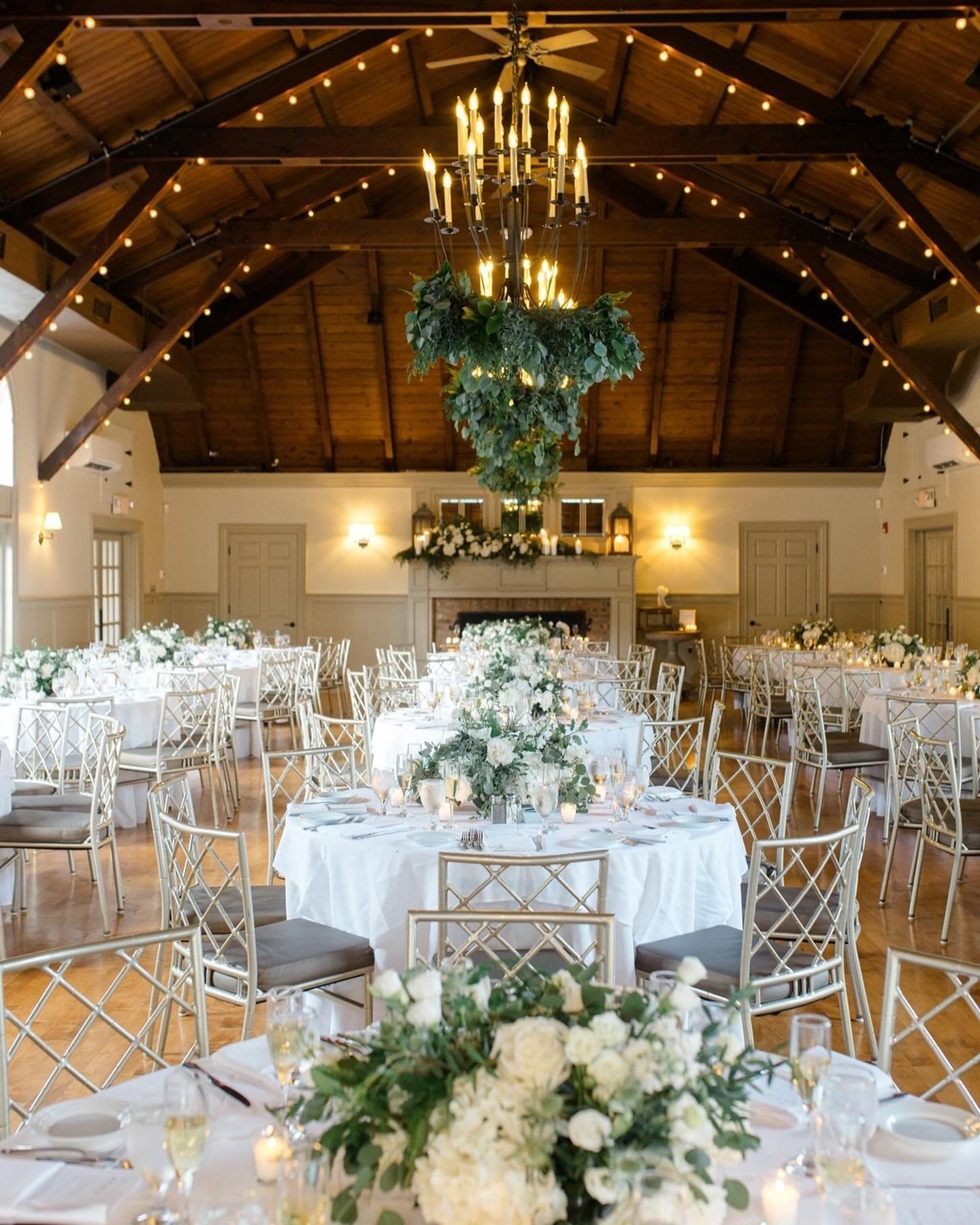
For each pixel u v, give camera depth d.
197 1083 1.71
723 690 13.62
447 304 5.05
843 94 8.95
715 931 4.01
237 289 13.78
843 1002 3.79
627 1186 1.46
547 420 5.22
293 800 5.14
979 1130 2.04
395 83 11.15
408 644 16.30
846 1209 1.51
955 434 11.45
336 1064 1.75
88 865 7.01
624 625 16.06
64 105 8.09
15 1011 4.59
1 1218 1.77
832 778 9.86
